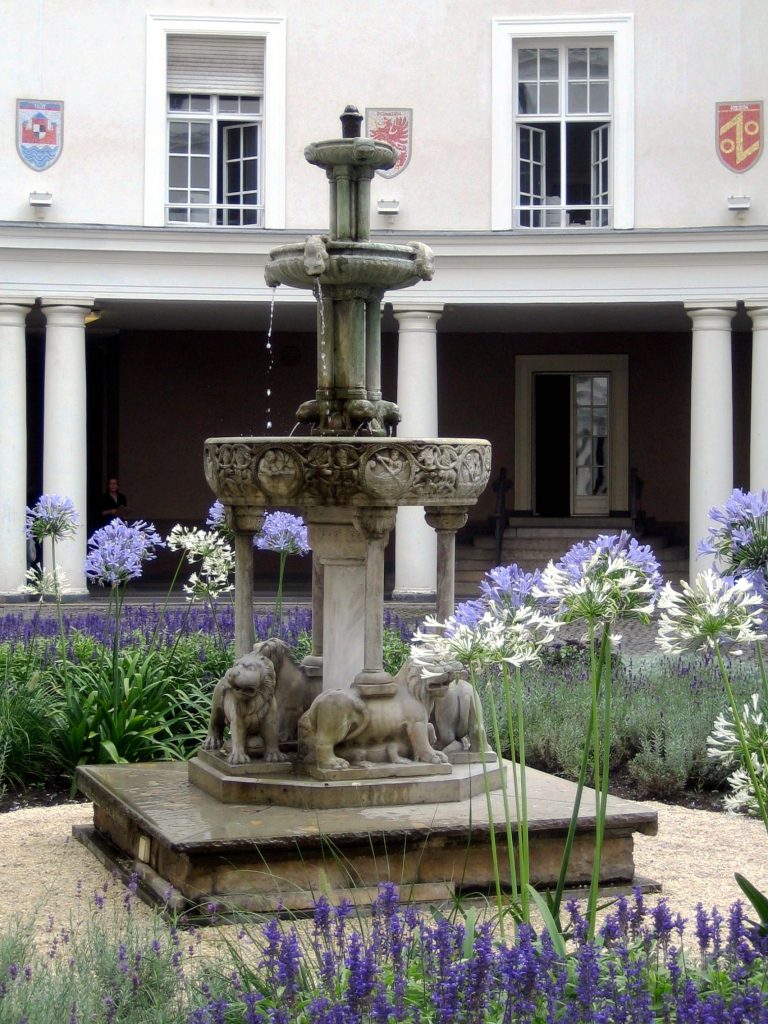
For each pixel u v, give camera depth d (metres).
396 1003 3.73
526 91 21.72
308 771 6.51
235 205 21.58
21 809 8.30
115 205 21.22
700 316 21.14
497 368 27.16
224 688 6.79
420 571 21.30
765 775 3.96
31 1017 3.82
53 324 21.06
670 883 6.41
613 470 27.09
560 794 6.66
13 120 20.92
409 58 21.47
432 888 5.90
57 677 9.97
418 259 7.01
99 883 6.29
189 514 26.81
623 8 21.23
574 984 3.87
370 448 6.43
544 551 24.67
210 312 23.56
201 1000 4.07
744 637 3.69
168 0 21.25
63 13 21.02
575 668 11.50
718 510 4.00
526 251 21.19
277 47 21.39
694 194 21.17
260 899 5.68
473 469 6.71
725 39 21.06
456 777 6.46
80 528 20.97
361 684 6.52
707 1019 3.46
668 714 9.78
